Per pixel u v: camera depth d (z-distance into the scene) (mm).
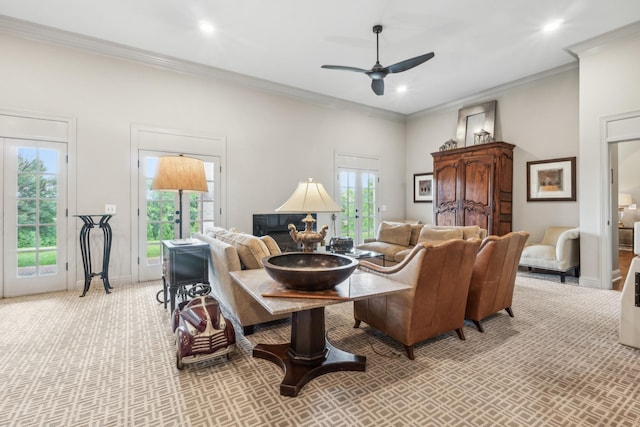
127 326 2648
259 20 3383
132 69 4023
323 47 3959
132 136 4020
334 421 1500
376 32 3578
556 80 4684
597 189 3859
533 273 4723
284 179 5305
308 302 1617
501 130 5348
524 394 1714
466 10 3221
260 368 1985
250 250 2416
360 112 6293
